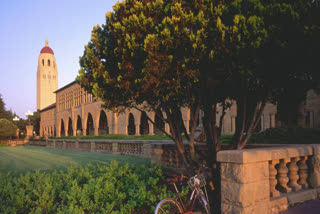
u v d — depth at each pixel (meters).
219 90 5.63
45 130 73.62
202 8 4.13
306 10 4.09
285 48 4.11
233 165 3.71
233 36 3.89
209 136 5.65
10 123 54.03
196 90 5.45
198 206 4.87
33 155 20.34
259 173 3.83
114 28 4.55
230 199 3.72
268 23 4.18
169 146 8.90
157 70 3.94
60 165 12.56
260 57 4.25
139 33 4.30
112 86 4.85
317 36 3.96
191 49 4.00
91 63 5.13
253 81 4.70
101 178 6.39
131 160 13.11
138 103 5.46
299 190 4.72
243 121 5.27
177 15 4.00
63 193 5.81
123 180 6.83
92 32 5.37
